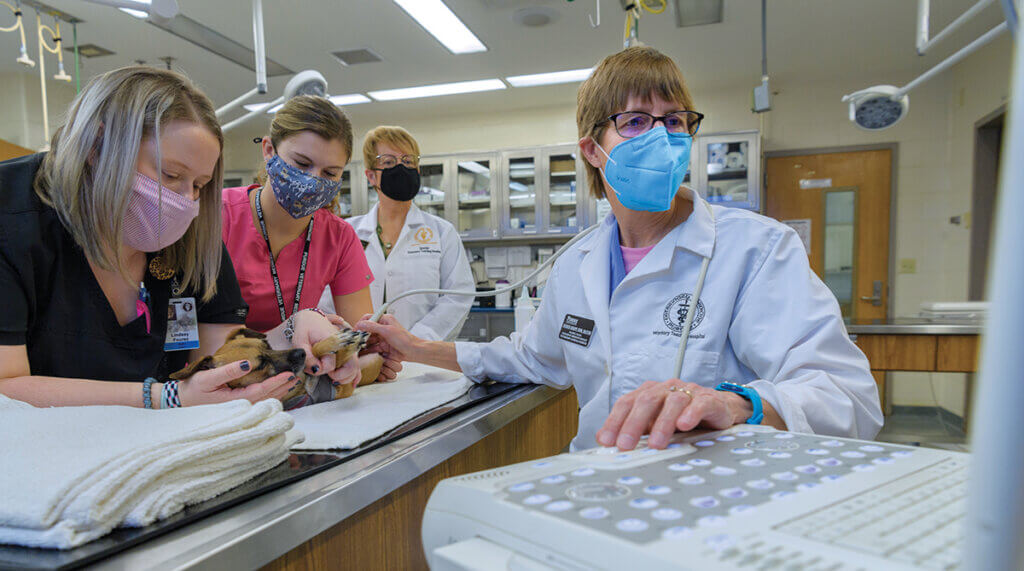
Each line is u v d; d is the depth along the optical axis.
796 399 0.74
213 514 0.53
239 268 1.31
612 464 0.45
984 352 0.19
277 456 0.66
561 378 1.25
